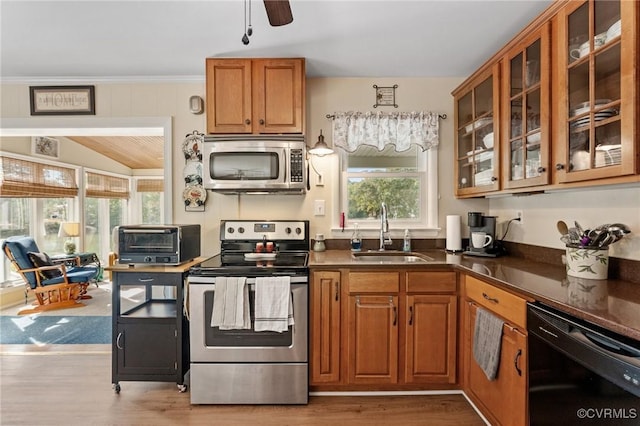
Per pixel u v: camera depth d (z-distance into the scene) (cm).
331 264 213
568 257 175
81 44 221
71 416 200
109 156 643
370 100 277
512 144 197
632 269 160
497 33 208
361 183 287
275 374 210
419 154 288
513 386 157
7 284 448
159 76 273
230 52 234
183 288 221
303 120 243
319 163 278
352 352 216
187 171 279
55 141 511
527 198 232
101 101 279
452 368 216
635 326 102
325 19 192
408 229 275
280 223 270
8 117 279
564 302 127
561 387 128
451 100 278
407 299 214
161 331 221
